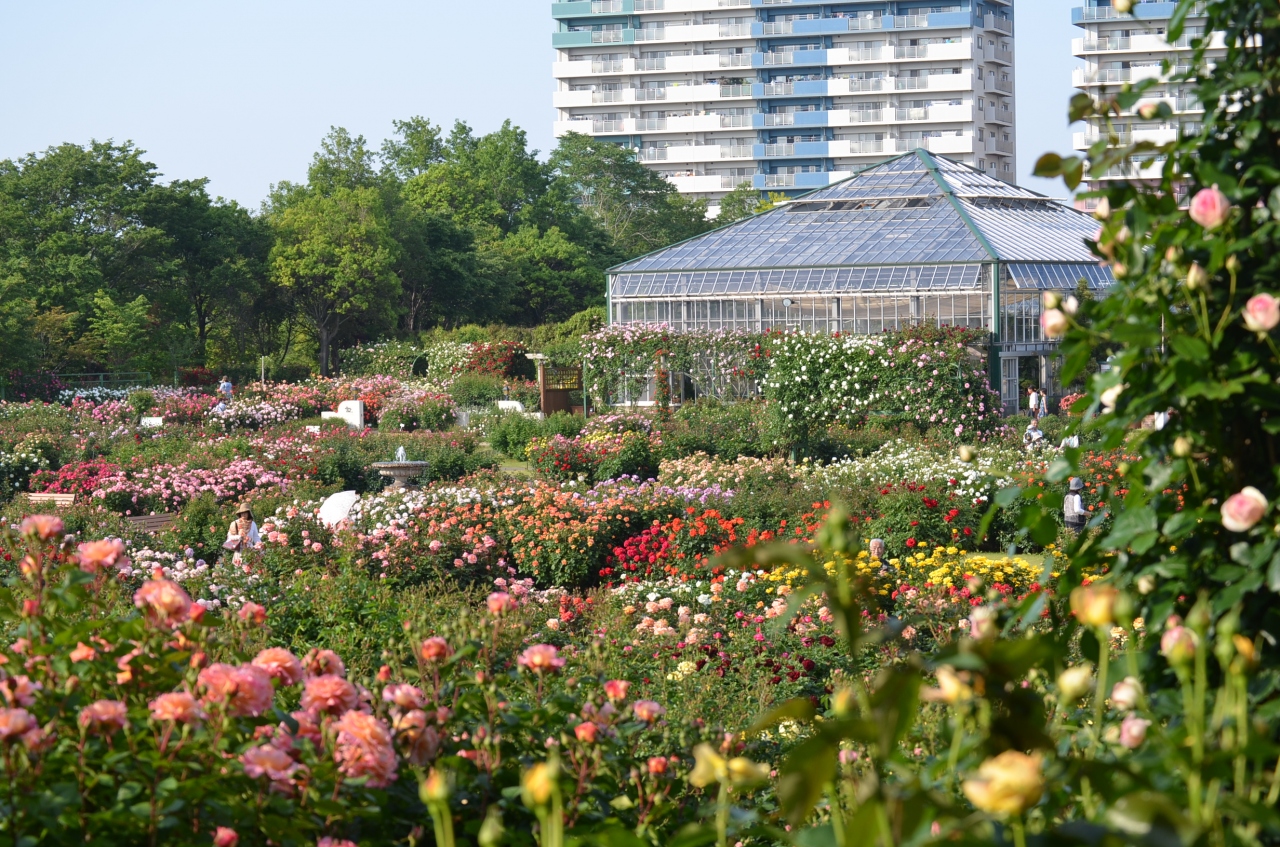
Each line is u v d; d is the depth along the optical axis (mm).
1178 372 2729
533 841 3471
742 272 39312
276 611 9398
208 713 3201
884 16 105562
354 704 3309
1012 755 1912
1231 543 2896
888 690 2086
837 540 2328
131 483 21156
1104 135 3213
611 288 40469
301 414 38344
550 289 69750
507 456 30297
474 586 13188
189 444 26375
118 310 47438
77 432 29531
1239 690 2141
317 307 59406
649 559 13898
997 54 108250
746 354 32938
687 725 4488
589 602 11008
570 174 83188
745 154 109812
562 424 29766
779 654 8328
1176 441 2850
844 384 26469
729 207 89312
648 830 3650
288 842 3031
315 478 23734
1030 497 3342
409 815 3408
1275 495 2834
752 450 26266
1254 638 2775
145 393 36375
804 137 109500
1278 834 2418
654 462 24219
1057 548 11867
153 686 3426
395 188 65312
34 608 3482
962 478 16359
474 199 74875
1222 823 2344
